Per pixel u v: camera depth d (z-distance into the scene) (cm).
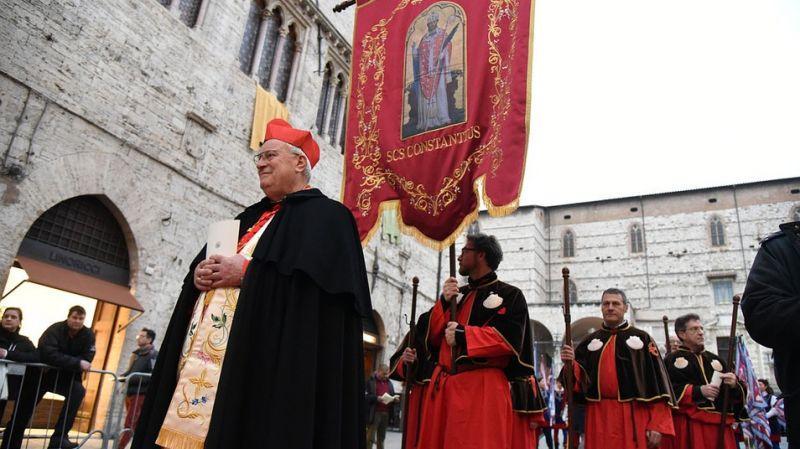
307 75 1606
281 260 205
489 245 459
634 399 499
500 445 379
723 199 4566
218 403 179
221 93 1280
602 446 508
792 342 198
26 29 882
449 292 437
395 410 1884
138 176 1058
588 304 3747
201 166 1206
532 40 487
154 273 1080
